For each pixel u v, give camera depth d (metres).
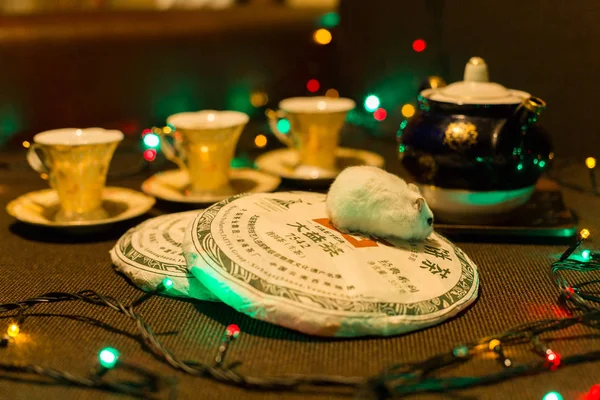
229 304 0.52
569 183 0.79
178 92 0.99
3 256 0.64
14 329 0.51
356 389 0.46
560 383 0.47
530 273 0.60
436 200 0.65
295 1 1.19
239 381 0.46
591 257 0.61
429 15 0.90
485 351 0.50
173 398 0.45
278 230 0.57
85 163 0.66
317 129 0.78
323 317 0.50
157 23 0.97
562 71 0.82
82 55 0.94
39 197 0.72
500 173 0.62
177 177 0.79
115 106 0.97
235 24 1.00
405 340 0.51
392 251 0.56
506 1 0.83
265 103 1.03
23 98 0.93
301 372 0.48
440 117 0.64
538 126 0.65
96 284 0.59
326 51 1.05
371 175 0.58
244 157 0.91
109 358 0.48
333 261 0.54
